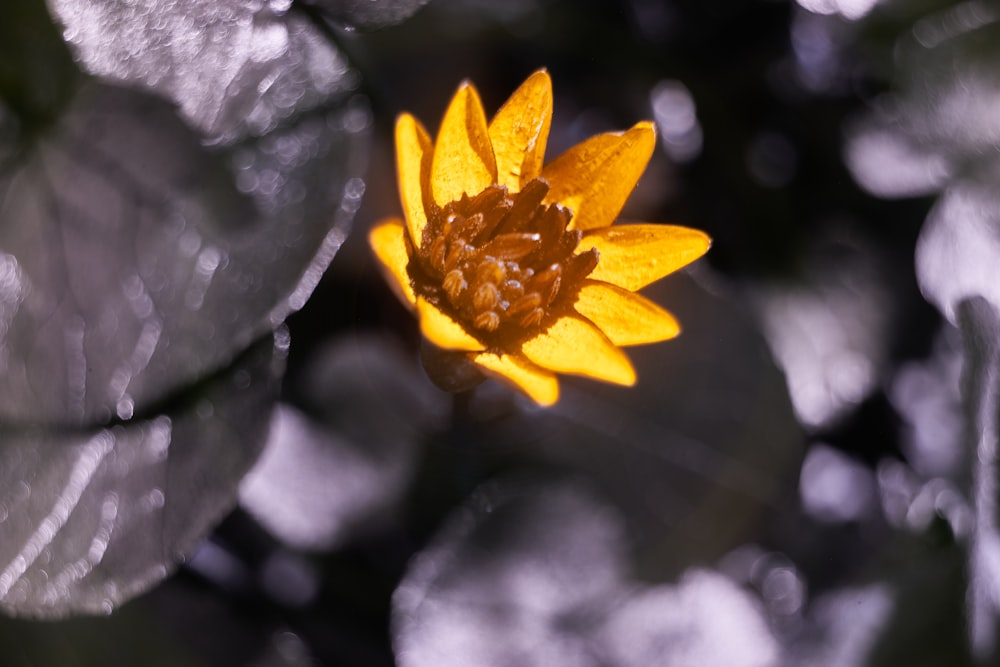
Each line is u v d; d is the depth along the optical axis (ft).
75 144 0.88
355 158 0.89
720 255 0.97
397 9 0.88
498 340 0.81
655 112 0.98
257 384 0.88
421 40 0.95
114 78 0.86
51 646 0.87
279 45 0.88
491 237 0.82
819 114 0.99
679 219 0.97
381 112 0.92
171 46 0.86
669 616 0.91
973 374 0.91
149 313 0.87
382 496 0.92
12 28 0.87
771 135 0.99
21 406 0.86
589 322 0.80
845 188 0.98
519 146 0.82
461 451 0.92
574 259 0.81
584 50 0.97
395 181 0.93
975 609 0.90
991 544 0.91
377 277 0.94
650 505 0.91
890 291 0.97
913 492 0.95
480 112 0.80
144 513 0.86
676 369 0.91
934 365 0.96
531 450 0.92
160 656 0.88
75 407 0.86
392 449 0.92
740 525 0.93
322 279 0.93
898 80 0.96
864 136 0.98
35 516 0.85
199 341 0.87
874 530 0.95
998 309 0.92
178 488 0.86
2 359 0.86
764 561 0.94
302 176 0.88
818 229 0.98
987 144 0.95
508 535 0.90
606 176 0.82
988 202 0.95
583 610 0.90
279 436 0.91
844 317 0.96
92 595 0.84
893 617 0.91
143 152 0.88
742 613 0.92
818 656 0.91
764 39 0.99
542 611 0.89
